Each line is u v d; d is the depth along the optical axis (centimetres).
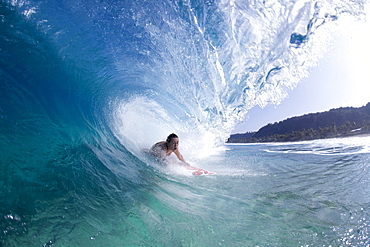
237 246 172
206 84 611
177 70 562
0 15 292
